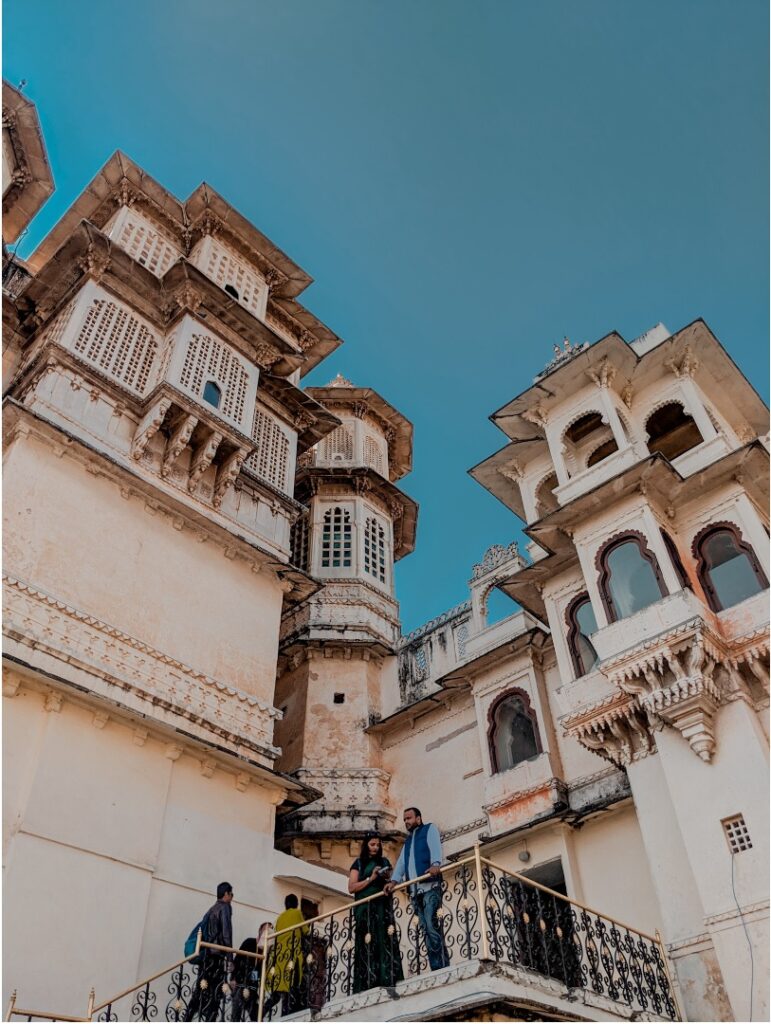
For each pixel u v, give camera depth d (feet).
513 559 66.80
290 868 47.85
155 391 54.13
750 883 34.78
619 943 33.81
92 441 50.83
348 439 86.89
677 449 58.49
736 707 39.75
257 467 63.46
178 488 54.08
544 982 27.73
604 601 46.21
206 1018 32.37
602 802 48.03
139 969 37.86
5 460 45.91
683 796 38.65
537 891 30.99
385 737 68.33
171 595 50.16
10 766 37.70
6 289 68.03
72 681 41.22
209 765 46.44
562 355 61.87
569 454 56.29
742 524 45.93
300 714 68.54
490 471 63.21
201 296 61.72
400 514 86.89
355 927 30.91
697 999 34.68
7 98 65.67
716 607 44.75
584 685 46.01
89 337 55.83
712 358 55.93
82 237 58.44
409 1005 26.68
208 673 49.55
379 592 77.61
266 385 68.13
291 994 32.17
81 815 39.11
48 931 35.40
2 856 35.45
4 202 70.23
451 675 63.00
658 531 46.21
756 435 60.18
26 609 41.68
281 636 73.67
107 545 47.93
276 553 59.36
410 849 31.35
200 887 42.63
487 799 55.98
